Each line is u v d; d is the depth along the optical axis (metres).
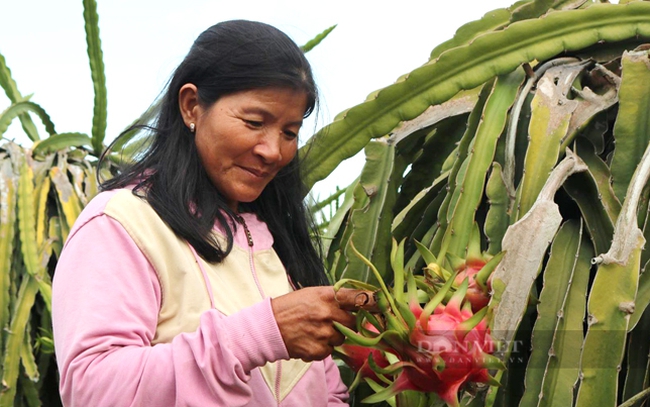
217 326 0.88
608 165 1.24
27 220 2.47
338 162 1.30
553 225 1.01
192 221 0.98
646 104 1.17
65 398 0.91
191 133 1.03
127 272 0.94
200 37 1.03
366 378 0.93
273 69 0.98
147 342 0.93
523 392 1.10
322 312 0.87
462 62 1.26
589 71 1.28
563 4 1.34
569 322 1.05
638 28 1.25
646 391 0.97
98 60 2.68
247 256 1.05
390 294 0.85
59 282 0.94
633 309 0.96
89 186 2.67
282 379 1.03
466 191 1.19
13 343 2.34
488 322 0.87
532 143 1.17
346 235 1.35
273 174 1.04
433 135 1.36
